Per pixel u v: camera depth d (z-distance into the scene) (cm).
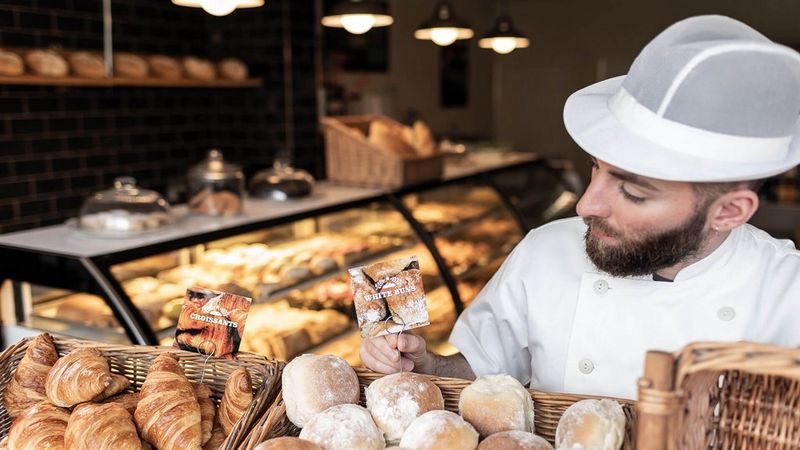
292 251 315
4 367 144
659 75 111
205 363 139
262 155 491
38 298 241
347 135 391
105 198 273
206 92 500
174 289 251
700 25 113
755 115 106
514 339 165
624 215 117
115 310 221
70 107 407
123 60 402
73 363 132
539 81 881
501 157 532
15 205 384
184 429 122
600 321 145
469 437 111
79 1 406
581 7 848
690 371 83
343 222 350
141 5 444
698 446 94
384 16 366
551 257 158
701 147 108
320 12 506
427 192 406
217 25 489
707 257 136
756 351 82
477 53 836
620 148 113
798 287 135
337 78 551
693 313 138
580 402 117
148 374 133
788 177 660
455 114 788
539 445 108
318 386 122
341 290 312
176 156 482
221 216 308
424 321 135
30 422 127
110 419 120
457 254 378
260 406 125
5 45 370
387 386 123
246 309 138
